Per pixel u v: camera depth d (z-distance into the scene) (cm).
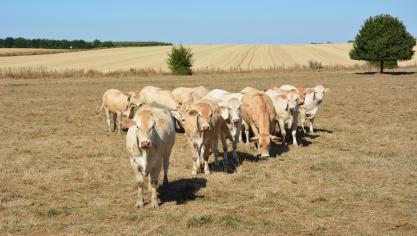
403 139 1639
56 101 2945
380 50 5859
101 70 6141
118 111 1780
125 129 1945
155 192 962
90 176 1188
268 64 7031
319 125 2011
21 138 1709
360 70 6406
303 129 1773
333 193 1034
